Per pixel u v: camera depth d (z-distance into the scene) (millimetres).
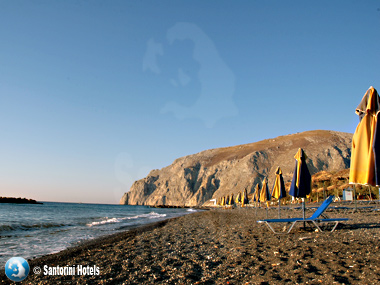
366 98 4195
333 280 4961
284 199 51188
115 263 7883
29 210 53906
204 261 7344
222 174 137875
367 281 4777
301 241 8852
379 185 3547
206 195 132750
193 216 33469
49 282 6320
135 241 12375
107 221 28797
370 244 7746
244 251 8109
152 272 6625
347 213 20297
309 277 5254
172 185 150375
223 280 5570
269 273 5730
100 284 5926
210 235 12844
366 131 4023
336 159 109000
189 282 5625
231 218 24359
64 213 47125
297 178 11992
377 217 16562
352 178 4035
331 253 6832
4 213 39906
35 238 14836
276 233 11219
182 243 10953
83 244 12391
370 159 3842
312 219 11047
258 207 46344
